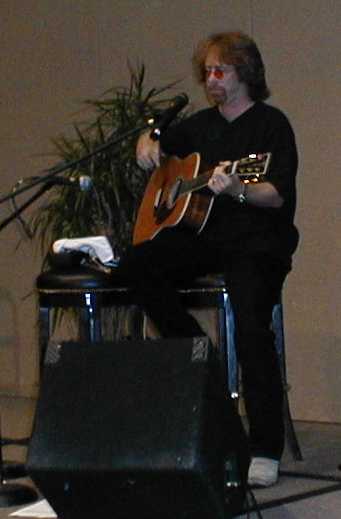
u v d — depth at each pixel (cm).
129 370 289
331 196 479
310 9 480
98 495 290
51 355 301
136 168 475
